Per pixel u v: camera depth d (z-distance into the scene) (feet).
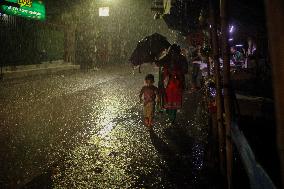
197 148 20.58
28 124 26.55
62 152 19.98
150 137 23.18
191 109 32.58
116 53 103.55
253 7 14.48
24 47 61.98
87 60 86.02
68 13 77.00
